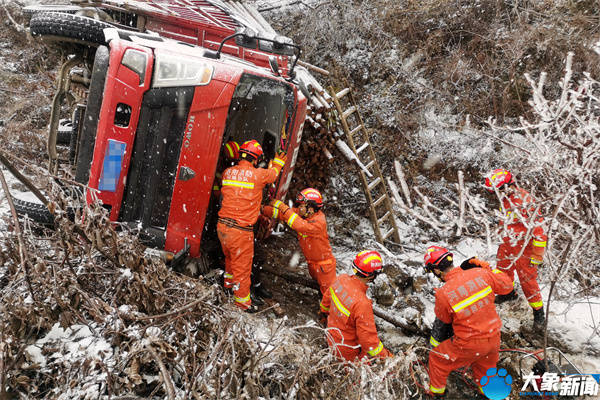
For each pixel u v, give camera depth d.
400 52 7.54
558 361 4.43
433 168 6.95
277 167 4.55
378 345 3.67
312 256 4.68
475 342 3.65
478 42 7.19
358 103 7.35
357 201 6.75
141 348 2.60
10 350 2.48
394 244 6.32
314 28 7.61
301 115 4.87
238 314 2.96
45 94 7.12
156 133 4.07
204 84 4.02
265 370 3.07
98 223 2.85
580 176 3.14
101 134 3.94
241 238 4.20
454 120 7.08
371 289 5.12
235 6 6.50
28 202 4.37
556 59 6.77
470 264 3.99
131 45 3.93
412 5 7.66
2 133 5.86
